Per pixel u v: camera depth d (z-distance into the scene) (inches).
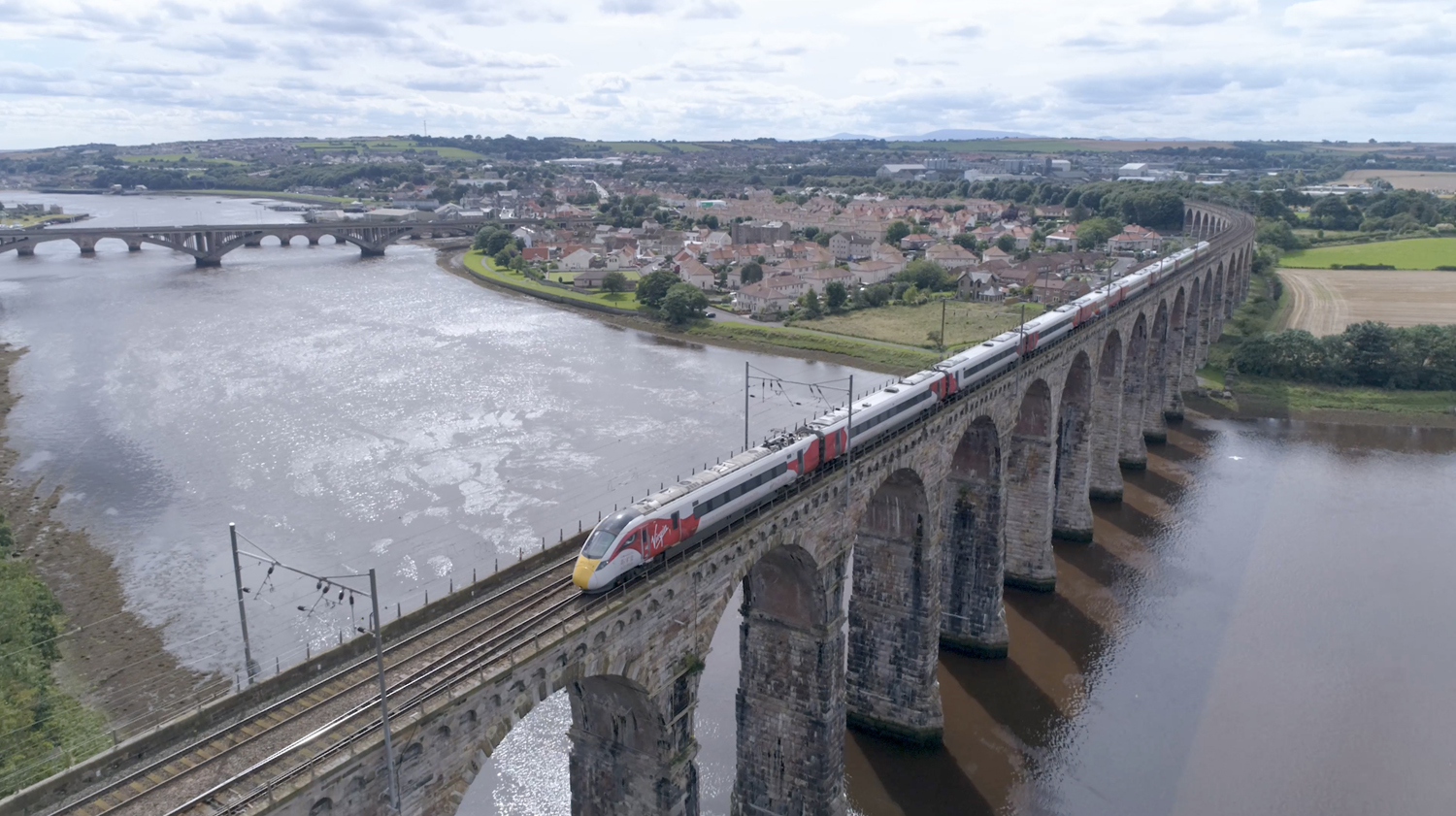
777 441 2132.1
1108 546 3907.5
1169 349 5595.5
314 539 3668.8
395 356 6781.5
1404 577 3627.0
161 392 5669.3
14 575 2721.5
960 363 2731.3
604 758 1860.2
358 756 1222.9
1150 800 2459.4
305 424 5093.5
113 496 4101.9
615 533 1659.7
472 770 1389.0
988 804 2456.9
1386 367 6205.7
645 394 5856.3
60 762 1988.2
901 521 2583.7
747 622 2263.8
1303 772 2546.8
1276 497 4468.5
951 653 3129.9
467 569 3400.6
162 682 2721.5
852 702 2765.7
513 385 6013.8
